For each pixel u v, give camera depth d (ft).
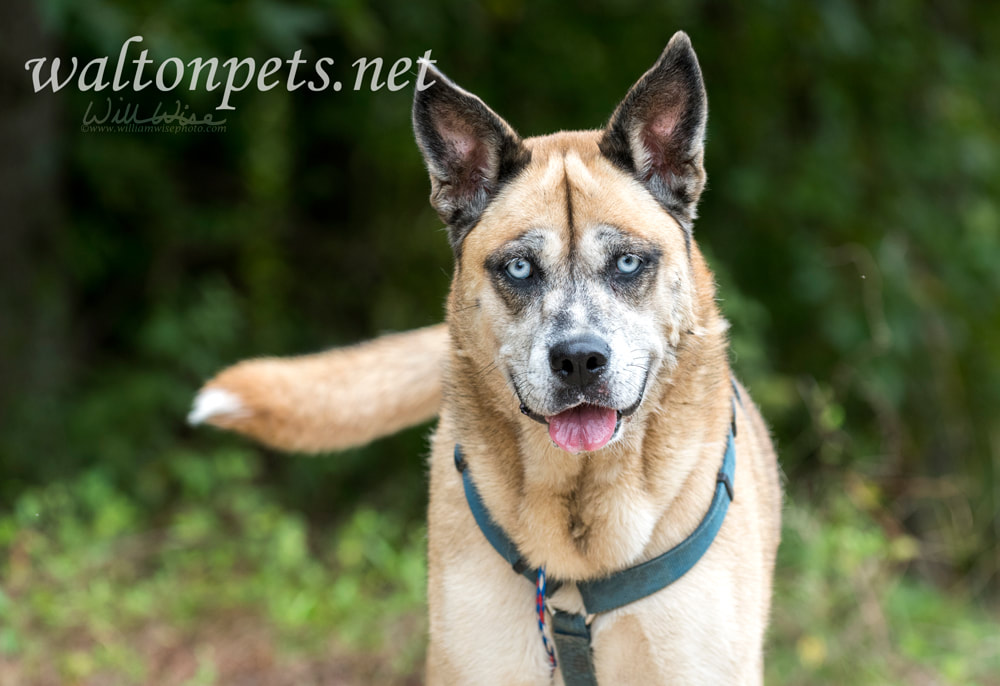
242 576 24.41
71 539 23.65
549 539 13.48
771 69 32.86
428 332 17.63
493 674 13.84
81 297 35.55
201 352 31.78
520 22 32.30
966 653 23.12
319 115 34.37
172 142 35.06
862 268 30.45
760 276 32.37
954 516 27.86
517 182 14.02
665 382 13.73
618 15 32.40
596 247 13.44
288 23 26.22
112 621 22.11
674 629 13.42
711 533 13.56
